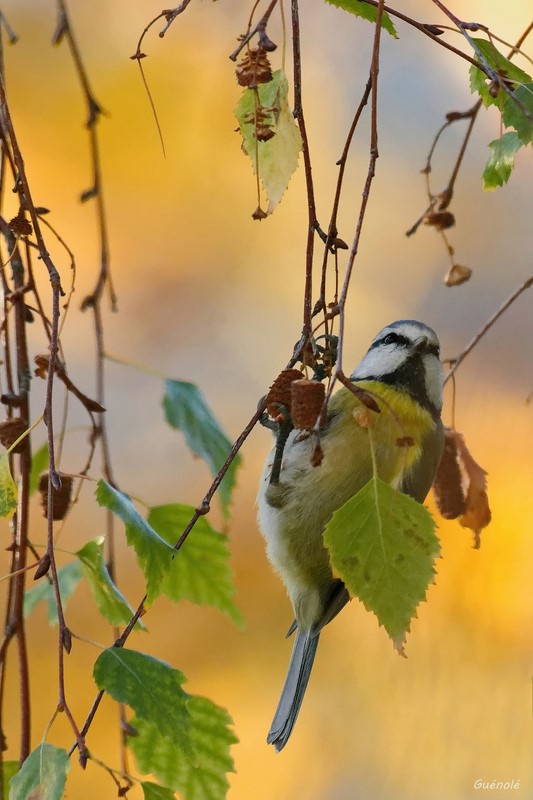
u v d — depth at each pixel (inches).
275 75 187.2
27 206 188.7
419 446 288.7
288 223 437.1
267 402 184.1
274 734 285.7
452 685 331.6
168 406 243.8
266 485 294.0
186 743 174.6
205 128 414.6
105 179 415.8
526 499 361.7
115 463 410.3
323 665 360.5
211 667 374.0
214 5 414.3
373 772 337.4
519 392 409.1
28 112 404.5
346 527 165.8
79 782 349.7
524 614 333.4
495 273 443.2
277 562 294.0
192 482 410.3
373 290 440.8
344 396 292.7
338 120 446.3
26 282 233.5
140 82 407.8
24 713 195.9
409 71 451.5
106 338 425.1
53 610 242.5
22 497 206.7
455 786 321.7
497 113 453.4
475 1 442.9
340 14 441.4
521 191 457.4
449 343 430.9
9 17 401.1
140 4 406.9
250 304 432.1
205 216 428.5
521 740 321.7
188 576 232.2
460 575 340.2
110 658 177.0
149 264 427.2
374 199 447.8
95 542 213.9
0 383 231.0
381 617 164.1
